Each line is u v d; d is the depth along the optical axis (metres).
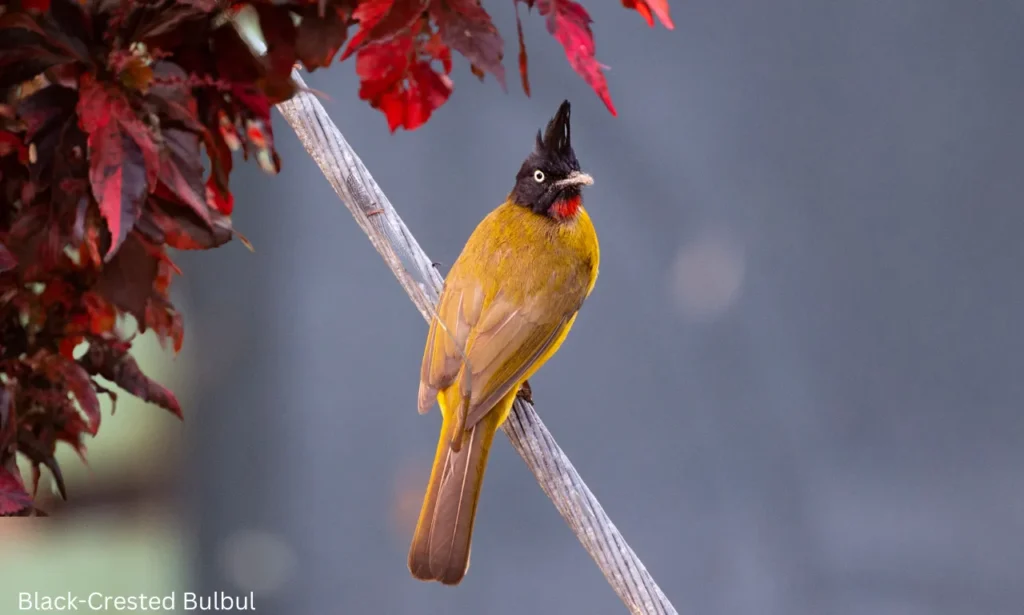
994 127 11.20
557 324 6.11
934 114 11.26
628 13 11.23
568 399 11.35
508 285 6.04
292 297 11.50
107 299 3.38
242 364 11.65
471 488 5.28
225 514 11.79
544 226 6.41
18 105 3.10
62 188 3.16
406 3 3.26
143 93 3.13
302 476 11.59
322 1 3.14
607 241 11.36
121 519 12.39
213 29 3.22
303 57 3.25
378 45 3.40
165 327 3.77
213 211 3.43
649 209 11.34
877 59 11.30
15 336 3.61
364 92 3.52
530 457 5.37
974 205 11.24
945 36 11.25
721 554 11.31
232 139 3.39
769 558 11.27
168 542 12.13
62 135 3.13
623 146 11.36
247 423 11.71
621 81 11.30
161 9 3.15
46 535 12.67
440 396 5.61
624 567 5.11
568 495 5.22
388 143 11.28
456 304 5.93
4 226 3.29
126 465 12.42
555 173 6.50
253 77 3.26
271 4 3.21
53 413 3.73
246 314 11.61
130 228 2.99
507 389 5.48
